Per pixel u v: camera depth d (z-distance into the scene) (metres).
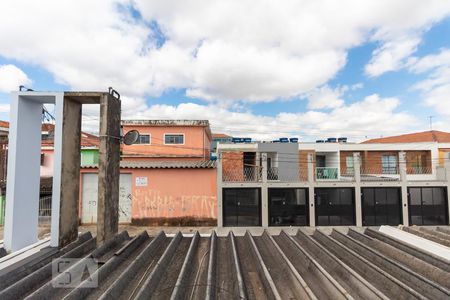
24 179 3.70
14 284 2.30
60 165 3.52
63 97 3.61
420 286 2.30
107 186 3.62
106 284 2.52
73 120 3.83
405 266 2.63
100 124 3.63
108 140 3.67
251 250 3.40
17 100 3.60
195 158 18.88
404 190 15.73
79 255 3.25
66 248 3.40
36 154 3.93
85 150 18.19
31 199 3.82
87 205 14.65
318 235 3.92
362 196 15.73
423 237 3.74
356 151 22.52
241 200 15.33
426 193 15.84
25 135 3.72
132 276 2.62
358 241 3.48
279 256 3.03
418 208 15.77
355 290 2.33
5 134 14.86
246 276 2.76
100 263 2.97
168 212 14.73
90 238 3.84
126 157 18.81
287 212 15.46
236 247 3.36
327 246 3.50
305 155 20.59
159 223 14.65
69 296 2.12
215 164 15.34
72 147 3.79
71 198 3.74
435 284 2.20
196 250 3.53
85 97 3.70
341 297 2.15
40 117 4.02
